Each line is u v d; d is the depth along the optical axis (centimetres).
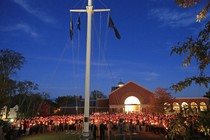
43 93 5975
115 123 2539
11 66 4606
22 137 2433
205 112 270
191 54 288
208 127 262
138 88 5200
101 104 5666
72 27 980
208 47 282
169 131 307
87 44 827
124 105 5156
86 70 808
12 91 4697
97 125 2297
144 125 2584
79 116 2991
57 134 2583
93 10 878
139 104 4906
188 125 277
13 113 5384
